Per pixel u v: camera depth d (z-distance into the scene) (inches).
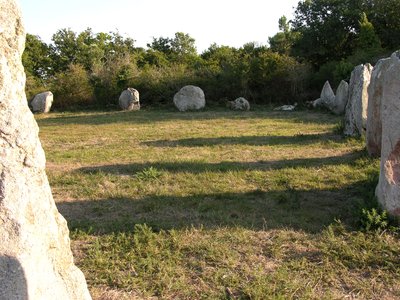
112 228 214.1
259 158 378.3
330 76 1037.2
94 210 245.0
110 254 184.4
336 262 173.5
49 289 102.1
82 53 1700.3
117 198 266.8
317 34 1296.8
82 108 1075.3
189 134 539.5
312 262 175.8
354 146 413.4
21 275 94.7
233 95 1079.6
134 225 217.5
